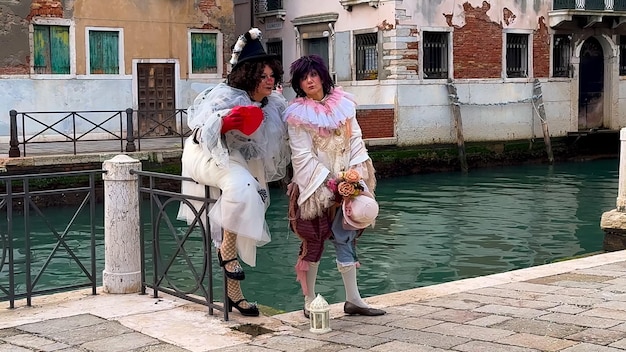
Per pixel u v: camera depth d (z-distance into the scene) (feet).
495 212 46.16
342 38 75.05
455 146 72.95
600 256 23.32
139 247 19.22
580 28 81.82
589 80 84.74
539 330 14.89
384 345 14.25
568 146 81.10
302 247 16.52
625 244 29.07
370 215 15.65
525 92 78.33
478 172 70.79
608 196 53.01
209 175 16.17
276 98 16.80
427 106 71.67
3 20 61.87
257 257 33.86
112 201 19.02
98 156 51.83
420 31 71.05
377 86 71.41
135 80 68.64
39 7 63.46
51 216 46.06
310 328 15.52
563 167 74.54
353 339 14.74
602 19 82.07
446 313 16.43
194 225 17.21
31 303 18.34
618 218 29.14
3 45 62.03
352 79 74.33
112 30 67.26
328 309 15.42
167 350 14.52
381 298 18.10
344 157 16.14
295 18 79.92
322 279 29.37
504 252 34.63
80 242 37.99
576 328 14.98
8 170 48.70
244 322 16.37
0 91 62.13
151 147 58.08
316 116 15.93
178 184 54.29
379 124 68.74
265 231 16.22
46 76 64.03
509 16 76.84
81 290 19.69
